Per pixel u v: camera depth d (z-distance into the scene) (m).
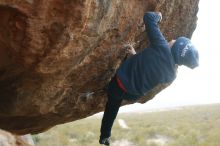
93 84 5.83
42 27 4.00
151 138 26.22
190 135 26.47
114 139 25.27
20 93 5.14
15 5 3.80
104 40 4.94
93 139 24.53
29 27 3.98
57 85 5.21
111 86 5.21
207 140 25.66
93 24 4.15
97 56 5.14
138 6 4.94
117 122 29.86
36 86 5.03
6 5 3.81
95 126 27.73
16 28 4.07
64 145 22.69
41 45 4.17
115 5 4.35
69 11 3.88
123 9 4.68
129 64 5.07
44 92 5.24
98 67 5.41
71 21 3.95
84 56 4.80
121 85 5.06
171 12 5.70
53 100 5.57
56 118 6.97
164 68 4.96
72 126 27.00
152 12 4.98
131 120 32.72
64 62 4.51
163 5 5.38
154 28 4.93
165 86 7.16
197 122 31.52
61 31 4.04
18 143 4.22
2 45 4.39
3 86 5.15
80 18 3.94
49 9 3.87
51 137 23.22
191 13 6.23
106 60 5.35
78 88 5.75
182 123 30.73
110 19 4.51
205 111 36.38
